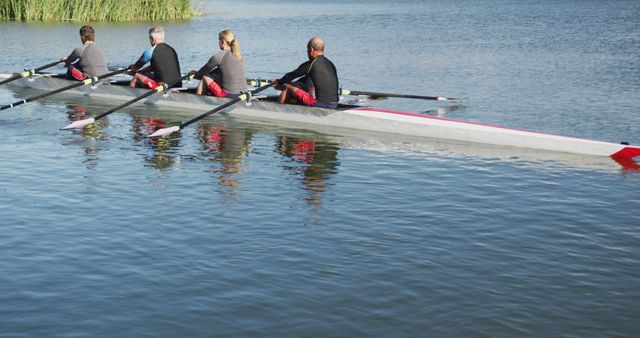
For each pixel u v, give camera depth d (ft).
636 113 52.70
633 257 25.07
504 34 121.08
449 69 78.69
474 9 193.16
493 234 27.27
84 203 30.17
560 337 19.25
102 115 45.88
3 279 22.40
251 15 160.97
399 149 41.50
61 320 19.76
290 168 36.63
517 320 20.15
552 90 63.72
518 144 42.55
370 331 19.34
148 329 19.29
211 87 51.13
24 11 120.26
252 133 45.09
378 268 23.65
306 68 47.03
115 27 116.16
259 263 23.90
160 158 38.19
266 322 19.75
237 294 21.49
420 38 113.91
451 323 19.88
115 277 22.63
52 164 36.58
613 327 19.89
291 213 29.25
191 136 43.98
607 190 33.63
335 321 19.88
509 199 31.91
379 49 97.60
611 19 153.17
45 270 23.12
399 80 70.59
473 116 51.90
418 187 33.58
